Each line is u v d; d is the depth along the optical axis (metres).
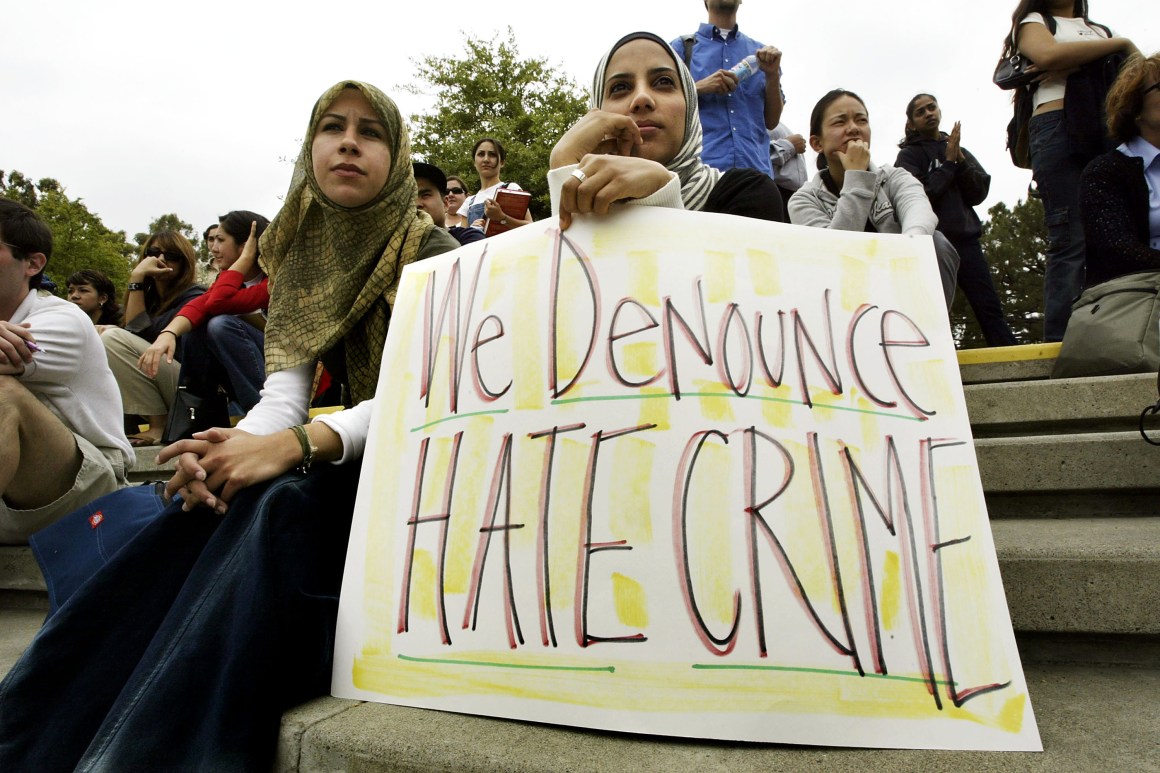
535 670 0.90
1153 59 2.19
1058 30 3.00
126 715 0.94
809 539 0.91
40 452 2.06
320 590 1.14
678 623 0.87
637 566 0.90
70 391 2.20
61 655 1.05
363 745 0.88
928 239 1.14
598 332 1.05
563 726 0.89
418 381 1.20
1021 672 0.86
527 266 1.15
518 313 1.12
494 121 15.52
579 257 1.12
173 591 1.13
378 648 1.03
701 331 1.03
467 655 0.95
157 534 1.13
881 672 0.85
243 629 0.98
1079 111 2.89
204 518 1.16
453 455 1.08
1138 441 1.59
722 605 0.87
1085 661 1.17
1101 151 2.89
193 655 0.98
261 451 1.14
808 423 0.98
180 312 3.17
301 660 1.05
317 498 1.16
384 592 1.06
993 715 0.83
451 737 0.86
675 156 1.75
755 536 0.90
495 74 16.22
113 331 3.62
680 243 1.10
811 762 0.79
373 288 1.63
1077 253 2.93
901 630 0.88
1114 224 2.21
